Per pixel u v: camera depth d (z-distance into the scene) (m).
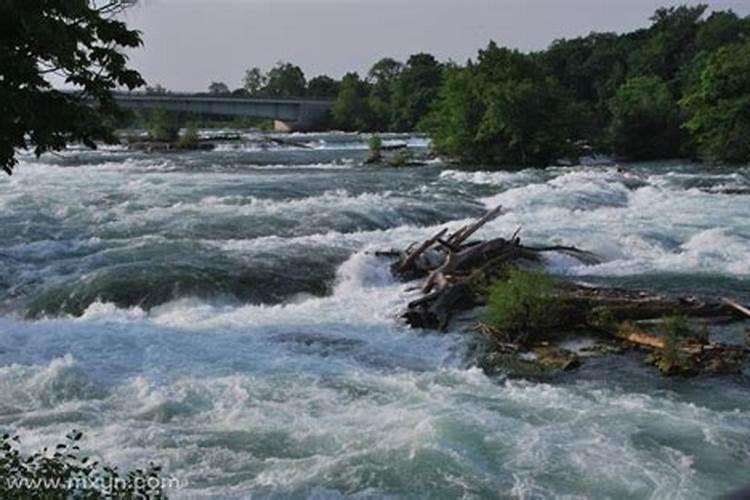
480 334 15.52
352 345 14.96
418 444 10.52
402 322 16.31
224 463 10.18
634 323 15.45
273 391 12.51
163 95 88.56
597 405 12.04
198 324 16.11
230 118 136.62
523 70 57.88
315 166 47.25
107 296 17.72
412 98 116.75
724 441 10.80
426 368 13.87
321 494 9.44
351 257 20.08
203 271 18.97
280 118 105.25
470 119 55.94
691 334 14.91
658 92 65.88
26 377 12.88
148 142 68.50
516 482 9.70
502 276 18.70
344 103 111.81
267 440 10.79
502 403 12.09
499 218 27.31
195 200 28.94
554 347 14.74
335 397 12.30
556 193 31.83
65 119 7.74
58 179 35.62
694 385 12.84
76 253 21.31
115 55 7.86
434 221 26.94
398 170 45.00
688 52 106.56
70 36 7.44
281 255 20.78
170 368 13.48
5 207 26.88
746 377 13.15
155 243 21.84
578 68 109.56
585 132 60.91
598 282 19.72
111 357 14.03
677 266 21.33
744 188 35.25
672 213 28.70
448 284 17.72
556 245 22.84
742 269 20.88
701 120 55.75
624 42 118.94
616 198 32.28
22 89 7.35
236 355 14.20
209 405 11.97
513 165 55.28
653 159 62.28
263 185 33.06
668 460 10.27
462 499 9.36
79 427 11.22
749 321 16.16
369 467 10.02
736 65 54.06
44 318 17.20
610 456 10.34
